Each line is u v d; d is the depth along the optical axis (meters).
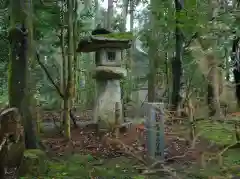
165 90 13.78
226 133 7.66
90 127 10.88
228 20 9.09
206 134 7.65
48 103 13.67
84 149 7.55
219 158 5.93
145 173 5.54
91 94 17.56
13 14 6.43
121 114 9.67
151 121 5.86
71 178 5.33
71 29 9.25
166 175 5.52
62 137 9.30
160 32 12.05
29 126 6.40
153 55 13.07
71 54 9.09
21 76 6.43
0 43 10.27
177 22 9.54
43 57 12.85
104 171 5.64
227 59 11.89
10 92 6.46
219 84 11.76
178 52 10.88
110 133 8.59
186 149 6.97
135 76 17.06
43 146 7.04
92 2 15.09
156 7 10.14
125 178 5.34
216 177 5.25
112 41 9.37
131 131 9.45
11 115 5.16
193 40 10.88
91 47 9.66
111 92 9.65
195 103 10.48
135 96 16.97
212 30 9.37
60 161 6.30
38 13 9.34
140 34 13.52
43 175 5.40
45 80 13.40
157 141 5.82
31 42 6.67
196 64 11.83
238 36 8.87
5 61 11.30
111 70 9.46
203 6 9.73
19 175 5.26
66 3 9.50
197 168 5.68
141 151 6.89
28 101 6.46
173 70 10.98
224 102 12.62
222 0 10.29
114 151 7.28
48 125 11.80
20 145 5.33
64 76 9.58
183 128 8.41
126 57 16.50
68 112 8.81
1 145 4.48
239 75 8.89
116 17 18.22
